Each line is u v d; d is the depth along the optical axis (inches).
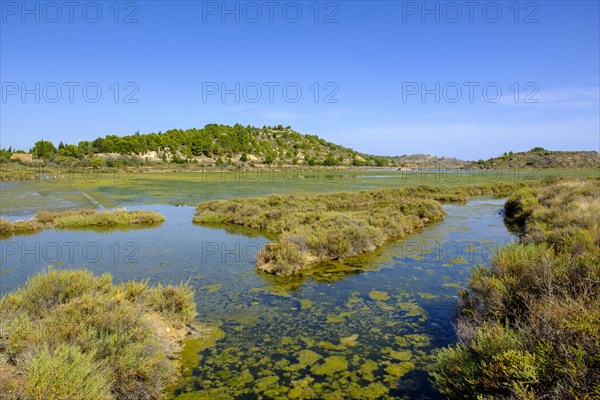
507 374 158.4
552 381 150.8
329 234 551.5
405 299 358.9
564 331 166.7
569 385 141.7
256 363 245.4
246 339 279.6
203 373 233.3
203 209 977.5
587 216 472.7
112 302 264.2
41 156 4785.9
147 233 709.9
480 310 284.5
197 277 429.4
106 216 813.9
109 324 235.1
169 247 585.9
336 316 321.4
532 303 220.2
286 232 601.3
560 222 493.7
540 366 158.4
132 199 1299.2
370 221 708.0
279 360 249.3
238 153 6146.7
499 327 205.3
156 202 1224.8
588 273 227.0
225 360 249.3
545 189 1029.2
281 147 7066.9
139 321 250.7
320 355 255.4
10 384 163.2
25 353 187.5
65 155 4596.5
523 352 173.0
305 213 804.6
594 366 147.1
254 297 366.6
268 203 1047.6
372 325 303.0
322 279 422.3
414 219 791.1
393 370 235.5
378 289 388.2
